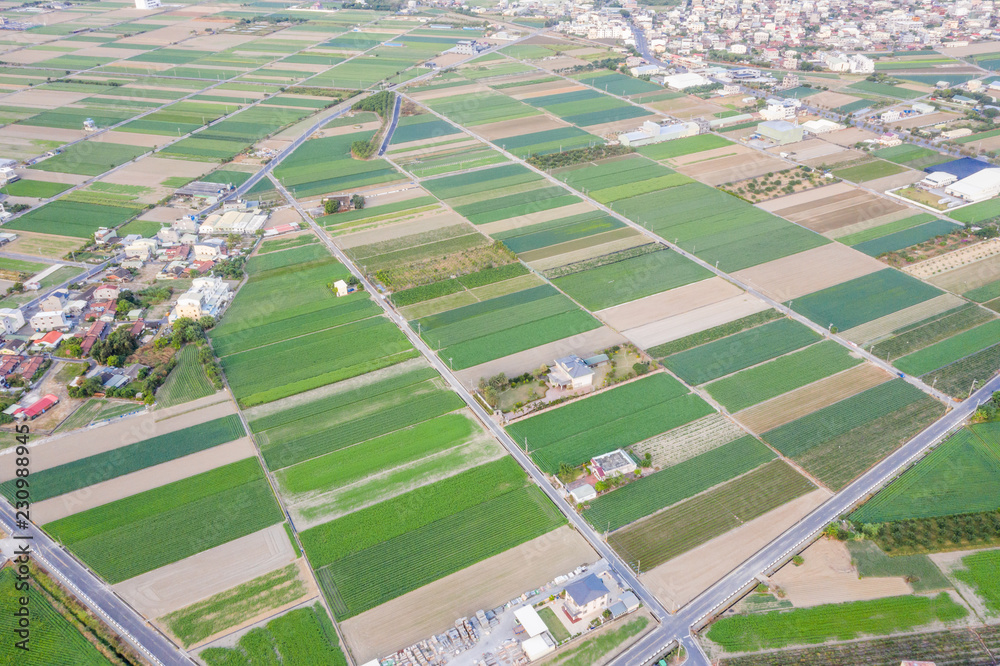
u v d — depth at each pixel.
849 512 143.00
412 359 193.50
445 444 162.75
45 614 123.50
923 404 172.75
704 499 146.88
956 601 125.38
